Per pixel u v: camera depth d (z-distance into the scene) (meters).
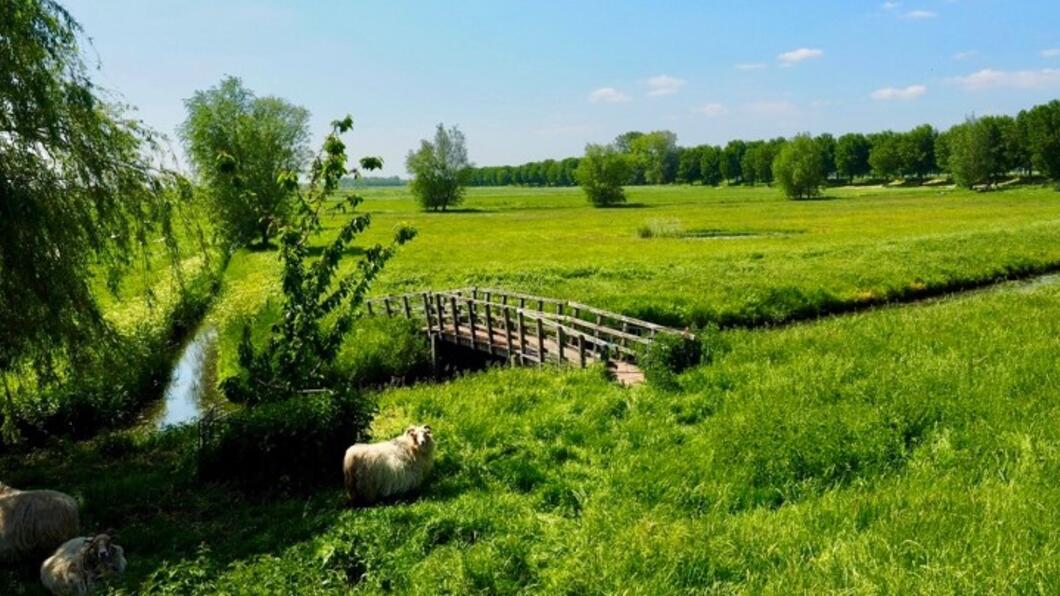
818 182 131.12
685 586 7.53
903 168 162.38
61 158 12.95
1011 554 7.26
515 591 7.77
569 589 7.60
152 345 25.66
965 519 8.17
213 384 25.05
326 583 8.09
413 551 8.82
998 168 136.00
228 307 36.78
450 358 25.88
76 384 18.62
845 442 11.45
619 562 7.94
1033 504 8.45
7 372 14.85
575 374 18.06
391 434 14.59
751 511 9.64
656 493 10.37
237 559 9.22
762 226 75.50
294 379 14.78
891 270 37.41
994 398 12.96
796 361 17.08
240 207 32.94
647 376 16.75
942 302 32.31
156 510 11.66
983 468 10.11
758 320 30.44
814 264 42.16
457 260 54.47
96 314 13.85
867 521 8.71
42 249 12.49
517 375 19.14
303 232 14.81
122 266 14.71
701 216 93.31
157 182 14.37
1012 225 61.78
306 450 12.16
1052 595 6.49
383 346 25.11
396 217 107.00
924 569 7.11
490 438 13.70
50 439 18.22
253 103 71.88
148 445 16.36
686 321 29.75
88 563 8.61
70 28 13.15
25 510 9.73
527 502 10.52
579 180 138.25
